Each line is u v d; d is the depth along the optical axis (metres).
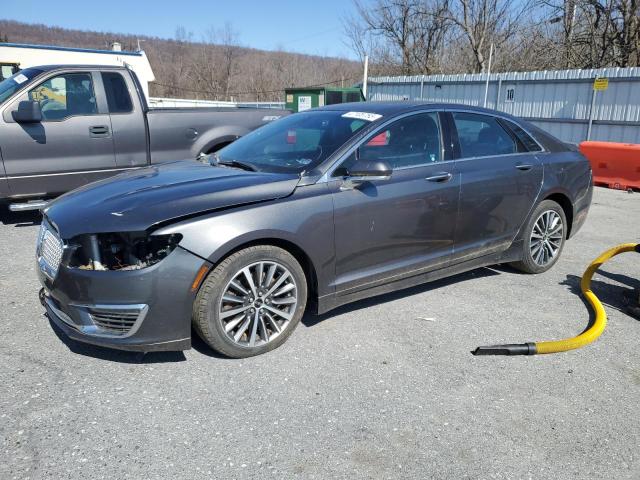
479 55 25.84
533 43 24.41
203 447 2.54
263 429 2.68
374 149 3.82
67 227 3.06
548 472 2.44
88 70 6.45
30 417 2.72
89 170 6.49
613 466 2.50
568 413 2.89
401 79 19.09
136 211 3.06
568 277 5.04
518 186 4.61
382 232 3.80
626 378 3.27
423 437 2.66
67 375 3.12
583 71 12.83
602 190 10.36
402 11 28.55
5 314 3.94
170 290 3.00
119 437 2.59
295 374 3.20
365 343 3.62
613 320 4.10
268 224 3.25
